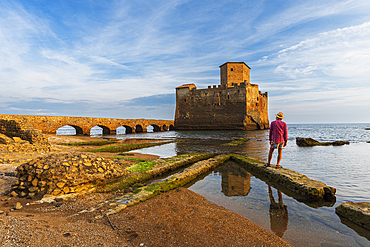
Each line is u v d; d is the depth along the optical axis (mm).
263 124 48125
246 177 7109
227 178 7008
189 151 13617
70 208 4023
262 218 3787
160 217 3703
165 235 3057
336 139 23719
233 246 2793
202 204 4418
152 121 50875
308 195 4840
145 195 4758
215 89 47250
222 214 3883
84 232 2900
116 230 3131
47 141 11836
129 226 3309
